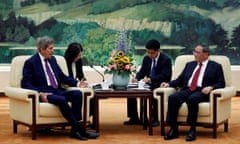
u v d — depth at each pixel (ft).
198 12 34.94
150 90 21.27
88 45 34.58
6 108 28.27
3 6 33.96
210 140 19.81
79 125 20.11
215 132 20.13
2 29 33.99
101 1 34.65
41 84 20.54
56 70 21.13
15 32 34.14
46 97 19.75
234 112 27.22
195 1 34.91
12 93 20.38
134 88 21.66
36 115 19.61
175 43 34.94
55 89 20.74
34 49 34.37
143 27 34.78
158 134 21.07
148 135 20.84
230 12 35.06
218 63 21.17
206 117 20.12
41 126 19.75
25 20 34.24
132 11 34.81
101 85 22.22
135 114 23.53
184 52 34.88
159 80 22.72
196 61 21.34
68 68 22.57
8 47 34.09
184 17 34.94
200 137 20.40
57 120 19.93
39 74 20.54
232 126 22.93
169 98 20.22
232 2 34.83
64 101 19.71
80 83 21.33
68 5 34.58
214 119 20.01
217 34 35.09
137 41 34.71
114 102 31.55
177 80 21.36
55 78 20.93
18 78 20.92
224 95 19.99
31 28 34.30
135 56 34.65
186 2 34.91
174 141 19.62
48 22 34.45
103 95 20.53
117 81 21.18
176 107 20.10
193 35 34.99
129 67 21.17
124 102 31.60
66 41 34.58
